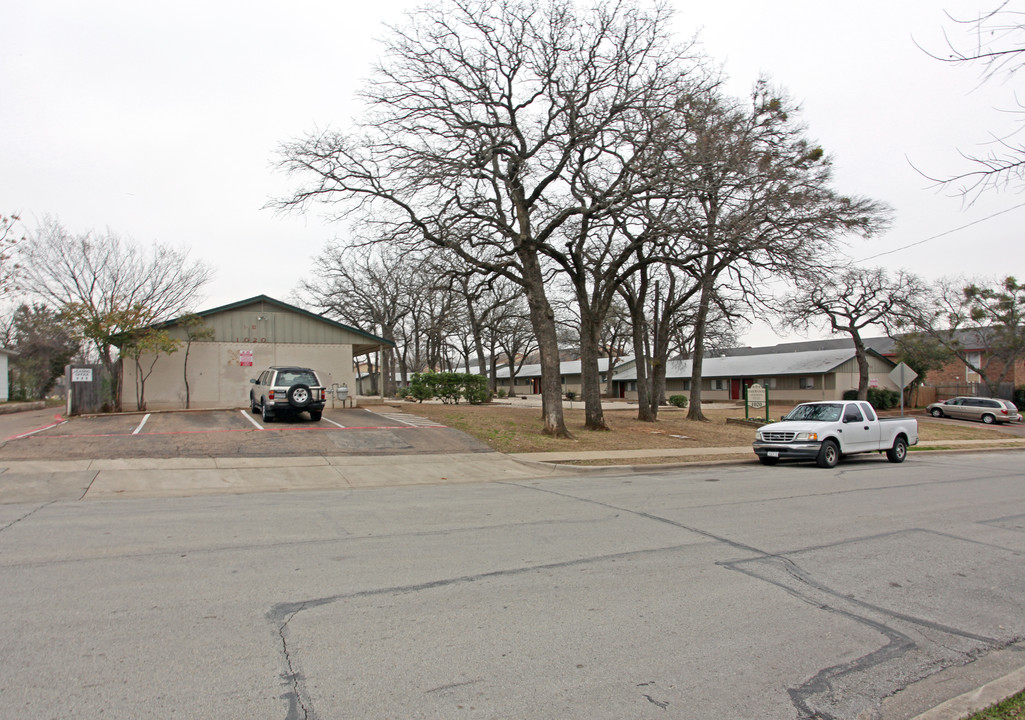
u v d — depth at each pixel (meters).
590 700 3.79
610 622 5.05
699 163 17.36
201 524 8.44
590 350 23.86
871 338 63.12
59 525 8.27
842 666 4.40
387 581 5.98
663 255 21.25
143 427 18.64
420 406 31.33
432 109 20.20
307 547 7.22
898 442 19.23
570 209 19.70
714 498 11.18
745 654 4.54
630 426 25.95
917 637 4.95
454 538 7.78
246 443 16.39
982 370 47.28
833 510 10.09
